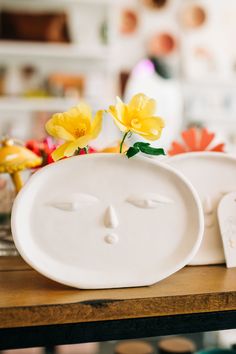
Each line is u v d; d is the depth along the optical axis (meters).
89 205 0.81
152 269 0.82
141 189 0.82
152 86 3.53
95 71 3.95
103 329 0.74
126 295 0.77
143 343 1.22
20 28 3.70
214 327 0.78
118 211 0.82
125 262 0.82
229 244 0.95
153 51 4.27
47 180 0.80
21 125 3.88
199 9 4.32
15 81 3.74
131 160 0.81
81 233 0.81
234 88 4.31
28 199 0.80
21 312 0.71
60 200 0.80
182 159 0.94
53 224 0.80
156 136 0.80
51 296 0.77
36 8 3.82
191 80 4.29
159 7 4.27
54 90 3.77
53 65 3.90
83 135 0.80
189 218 0.83
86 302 0.73
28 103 3.69
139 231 0.82
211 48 4.34
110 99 3.84
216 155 0.95
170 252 0.83
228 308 0.78
